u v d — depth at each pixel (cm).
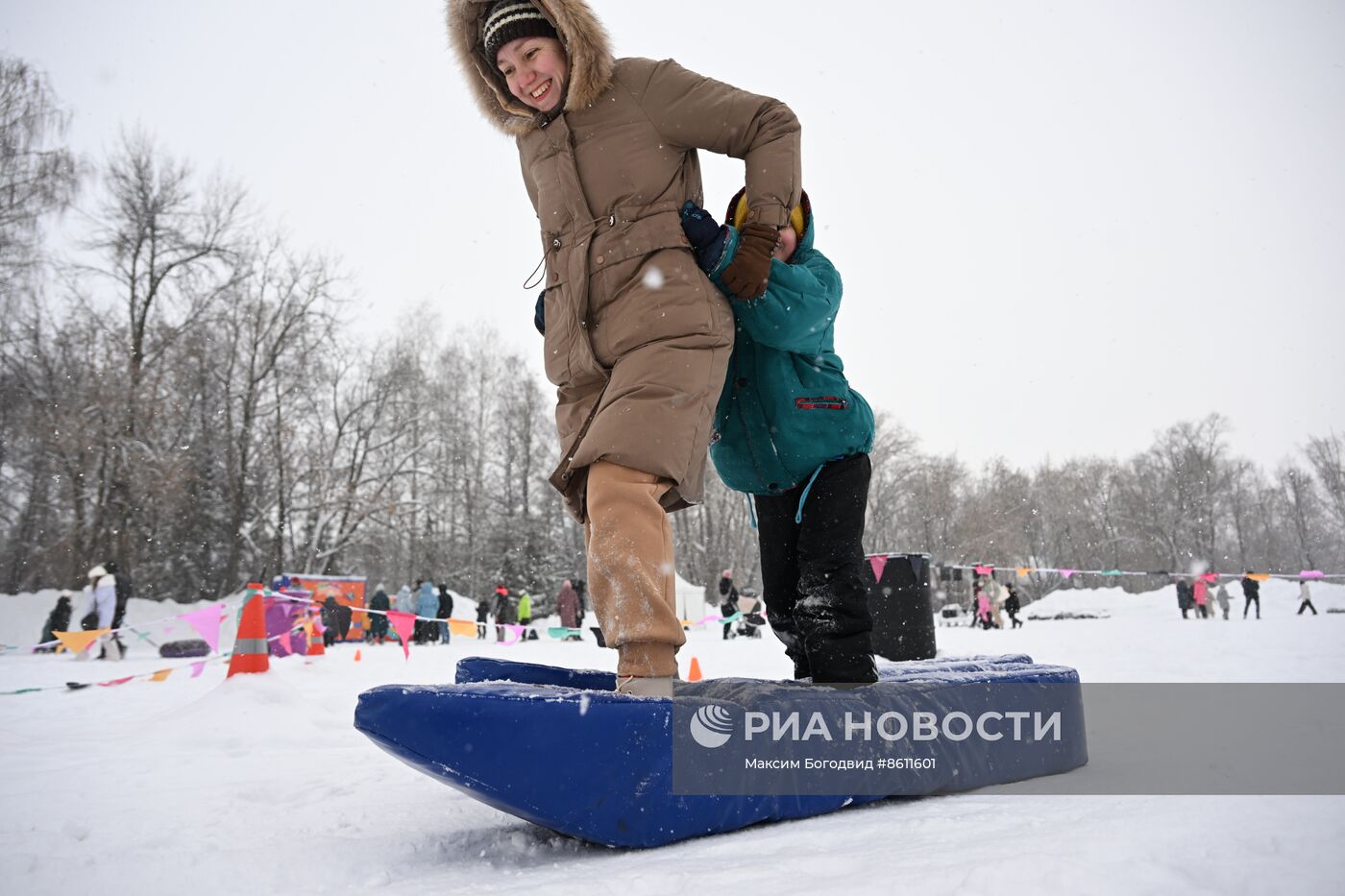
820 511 260
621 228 232
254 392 2950
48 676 968
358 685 764
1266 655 823
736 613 2072
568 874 158
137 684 855
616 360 228
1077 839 153
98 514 2414
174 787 269
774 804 195
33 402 2425
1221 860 133
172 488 2502
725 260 231
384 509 3080
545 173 246
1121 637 1294
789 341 256
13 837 196
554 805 172
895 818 193
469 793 175
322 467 3038
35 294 2281
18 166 2161
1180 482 6209
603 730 176
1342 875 125
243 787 264
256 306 2972
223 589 2838
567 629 1294
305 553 3078
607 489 210
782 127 241
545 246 249
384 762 330
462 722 168
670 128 238
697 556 4344
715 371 226
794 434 262
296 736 435
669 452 212
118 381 2488
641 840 178
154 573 2797
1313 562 6612
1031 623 2447
